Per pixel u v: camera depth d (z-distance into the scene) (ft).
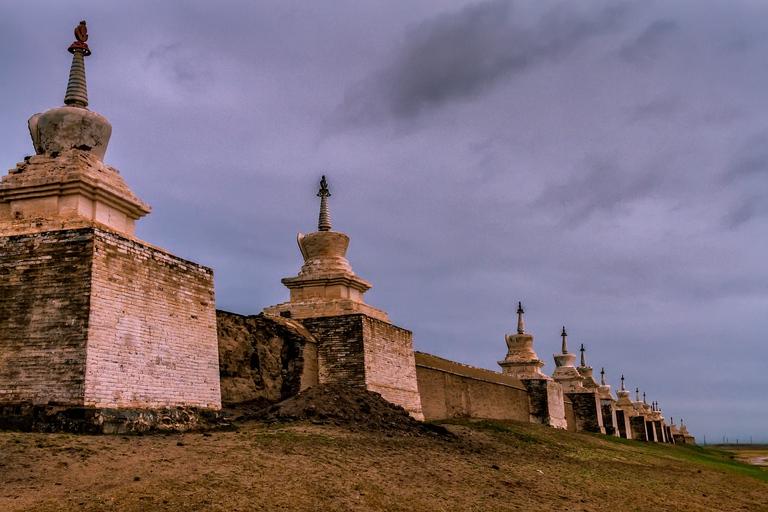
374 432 89.45
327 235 123.54
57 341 67.26
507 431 121.39
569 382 228.63
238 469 60.39
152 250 77.56
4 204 77.61
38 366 67.10
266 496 54.80
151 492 51.19
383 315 124.26
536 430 132.87
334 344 111.04
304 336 108.47
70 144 79.82
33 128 81.66
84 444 60.34
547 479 82.84
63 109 80.18
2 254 71.82
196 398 80.28
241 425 85.35
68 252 69.72
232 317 99.86
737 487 103.50
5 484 49.19
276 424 86.28
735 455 356.18
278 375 104.88
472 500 66.08
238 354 98.78
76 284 68.39
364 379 107.96
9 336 68.90
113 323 69.97
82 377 65.46
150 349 74.54
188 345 80.74
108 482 52.06
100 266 69.56
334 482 62.13
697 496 88.38
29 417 65.46
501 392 172.35
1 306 70.08
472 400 155.74
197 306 83.61
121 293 71.77
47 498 47.65
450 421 135.03
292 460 66.95
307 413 91.66
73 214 75.10
